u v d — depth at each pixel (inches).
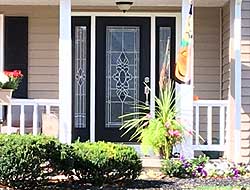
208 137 407.8
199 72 456.8
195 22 457.4
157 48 463.8
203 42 457.1
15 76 380.5
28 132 409.1
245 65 416.2
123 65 464.8
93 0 423.2
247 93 415.2
